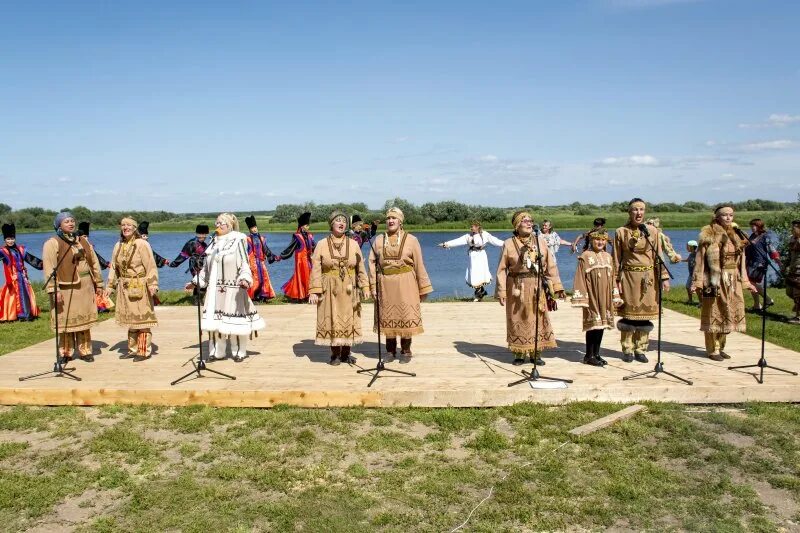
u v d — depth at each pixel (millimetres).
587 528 4117
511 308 7070
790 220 17328
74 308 7504
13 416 6273
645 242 7102
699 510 4309
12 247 12188
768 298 12703
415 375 6891
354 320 7297
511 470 4895
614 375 6809
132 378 6977
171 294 15578
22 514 4391
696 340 8617
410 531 4066
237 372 7184
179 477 4867
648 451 5223
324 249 7215
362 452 5285
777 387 6305
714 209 7273
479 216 52562
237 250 7523
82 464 5164
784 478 4730
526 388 6328
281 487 4656
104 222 73062
